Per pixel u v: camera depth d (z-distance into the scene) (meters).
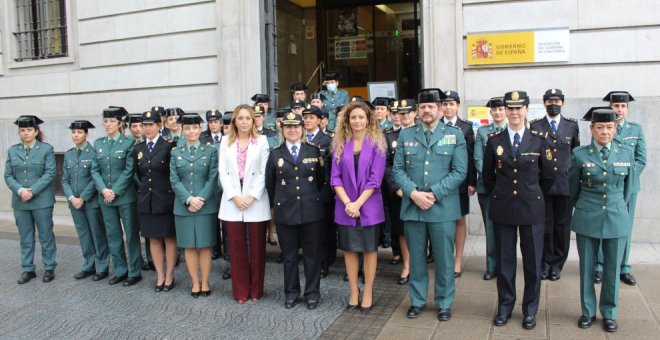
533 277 4.86
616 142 4.95
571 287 5.96
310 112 6.42
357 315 5.38
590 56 7.94
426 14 8.67
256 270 5.93
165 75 10.66
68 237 9.49
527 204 4.83
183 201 5.94
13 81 12.16
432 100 5.12
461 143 5.14
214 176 6.07
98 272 7.00
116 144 6.71
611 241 4.75
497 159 4.98
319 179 5.67
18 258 8.17
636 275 6.29
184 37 10.47
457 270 6.49
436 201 5.07
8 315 5.70
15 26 12.27
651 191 7.70
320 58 14.01
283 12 13.62
